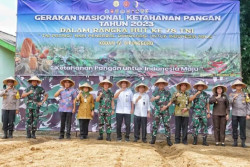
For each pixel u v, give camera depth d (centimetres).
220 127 1019
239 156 780
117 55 1145
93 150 796
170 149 918
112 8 1150
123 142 979
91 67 1146
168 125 1006
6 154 742
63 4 1159
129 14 1147
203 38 1141
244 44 1389
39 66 1153
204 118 1009
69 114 1041
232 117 1032
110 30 1148
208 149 881
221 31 1141
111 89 1138
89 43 1149
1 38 1356
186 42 1141
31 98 1030
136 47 1145
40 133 1237
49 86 1148
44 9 1160
